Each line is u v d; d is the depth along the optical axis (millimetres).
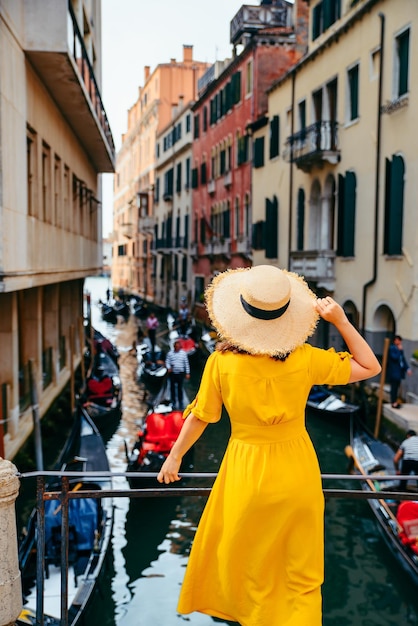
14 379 11719
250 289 2393
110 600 8180
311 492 2490
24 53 10883
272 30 27438
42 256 12711
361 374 2523
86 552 8133
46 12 10766
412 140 14414
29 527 8031
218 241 33406
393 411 13430
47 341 17391
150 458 11164
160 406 13594
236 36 30812
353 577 8664
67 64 11609
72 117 16422
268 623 2510
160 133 50688
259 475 2461
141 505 10789
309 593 2480
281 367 2439
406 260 14633
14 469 3010
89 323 27344
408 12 14570
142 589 8469
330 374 2506
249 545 2521
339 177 18391
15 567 2977
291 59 27656
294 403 2463
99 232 28016
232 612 2631
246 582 2555
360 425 13211
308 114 21047
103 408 16047
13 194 9930
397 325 15164
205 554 2682
